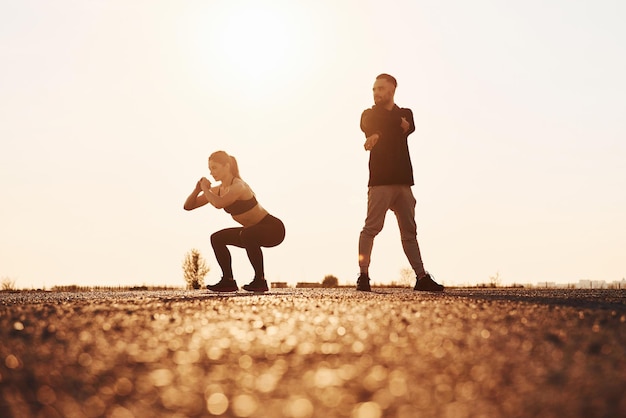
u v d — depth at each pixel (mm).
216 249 9547
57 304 5984
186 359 2773
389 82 9945
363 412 1792
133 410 1879
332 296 7348
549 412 1816
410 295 7703
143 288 13141
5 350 3059
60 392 2154
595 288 11062
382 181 9734
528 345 3068
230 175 9648
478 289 10945
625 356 2775
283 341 3277
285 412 1814
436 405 1886
